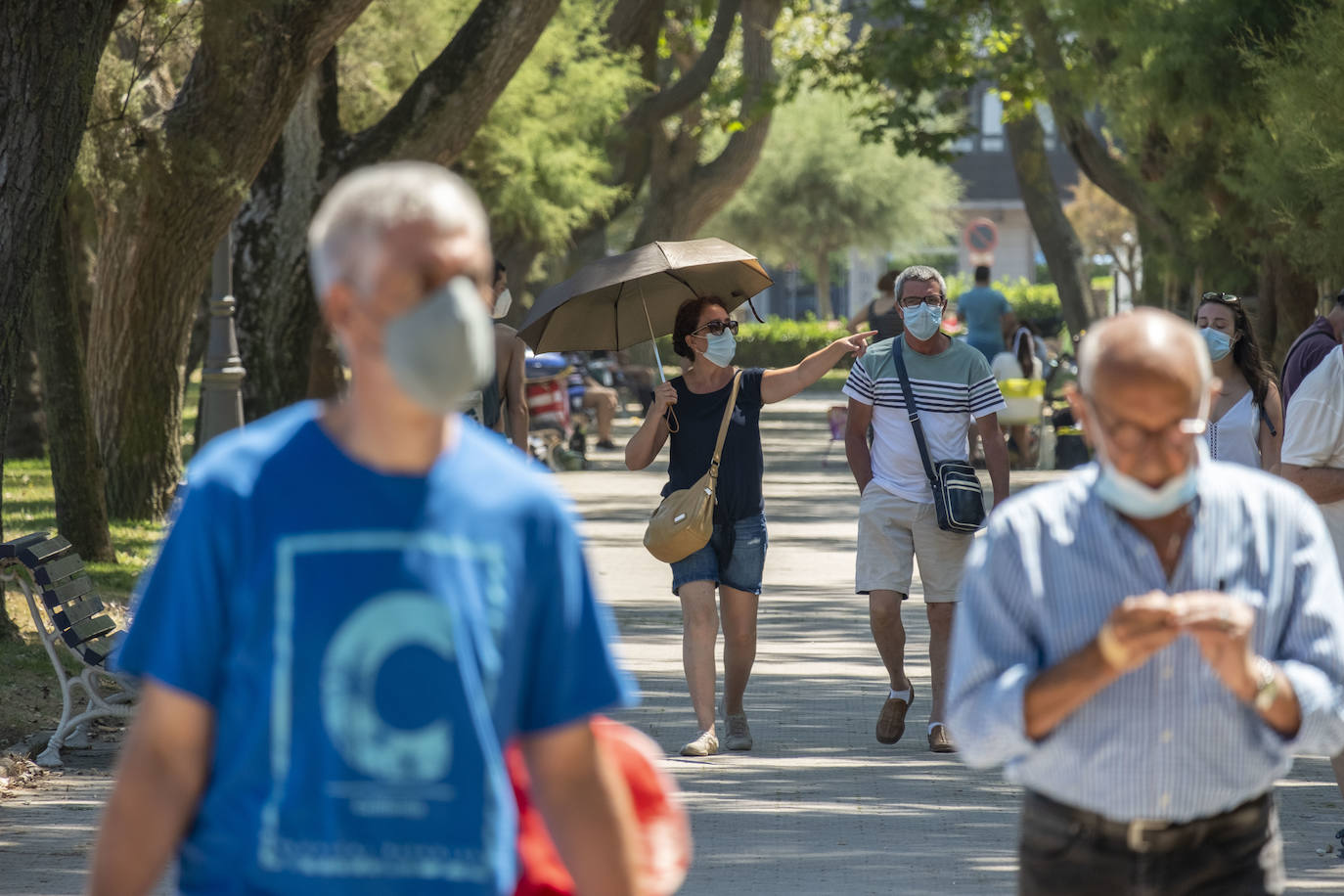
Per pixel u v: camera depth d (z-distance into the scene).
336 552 8.53
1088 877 11.23
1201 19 56.16
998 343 82.38
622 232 175.00
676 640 39.78
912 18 94.69
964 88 96.94
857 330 57.72
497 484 8.81
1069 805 11.24
